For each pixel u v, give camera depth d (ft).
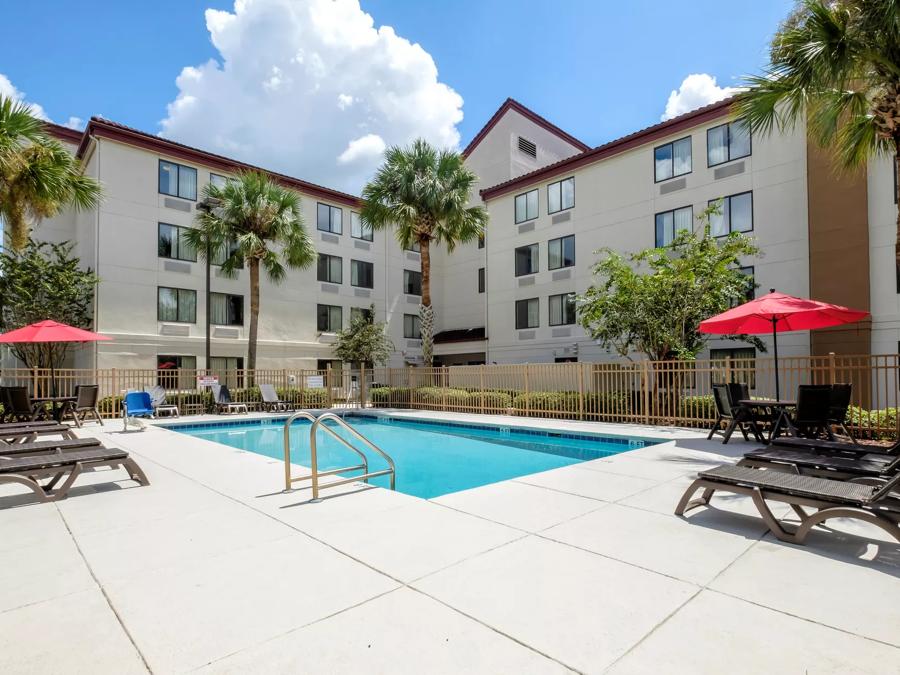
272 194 66.33
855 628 8.60
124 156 67.15
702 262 46.44
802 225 56.13
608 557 11.87
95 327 63.93
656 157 68.54
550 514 15.39
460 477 26.30
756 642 8.18
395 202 64.28
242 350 77.61
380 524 14.52
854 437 29.66
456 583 10.50
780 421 27.78
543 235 81.35
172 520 15.14
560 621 8.90
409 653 7.93
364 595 9.98
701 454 25.82
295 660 7.77
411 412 55.98
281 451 35.22
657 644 8.14
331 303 88.74
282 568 11.39
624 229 71.10
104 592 10.25
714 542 12.85
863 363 50.93
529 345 82.69
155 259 69.10
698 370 37.60
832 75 26.07
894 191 50.37
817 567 11.22
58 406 44.39
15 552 12.57
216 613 9.31
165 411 54.95
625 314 49.08
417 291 102.73
